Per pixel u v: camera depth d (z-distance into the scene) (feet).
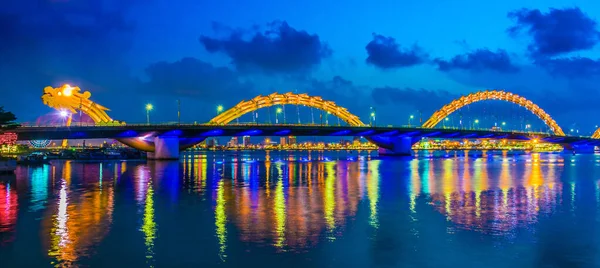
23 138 313.73
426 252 70.13
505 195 135.03
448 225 88.63
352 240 76.95
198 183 178.40
